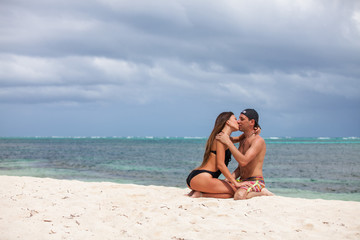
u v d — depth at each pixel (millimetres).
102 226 3893
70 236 3525
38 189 6066
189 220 4078
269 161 27156
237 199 5242
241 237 3475
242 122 5477
